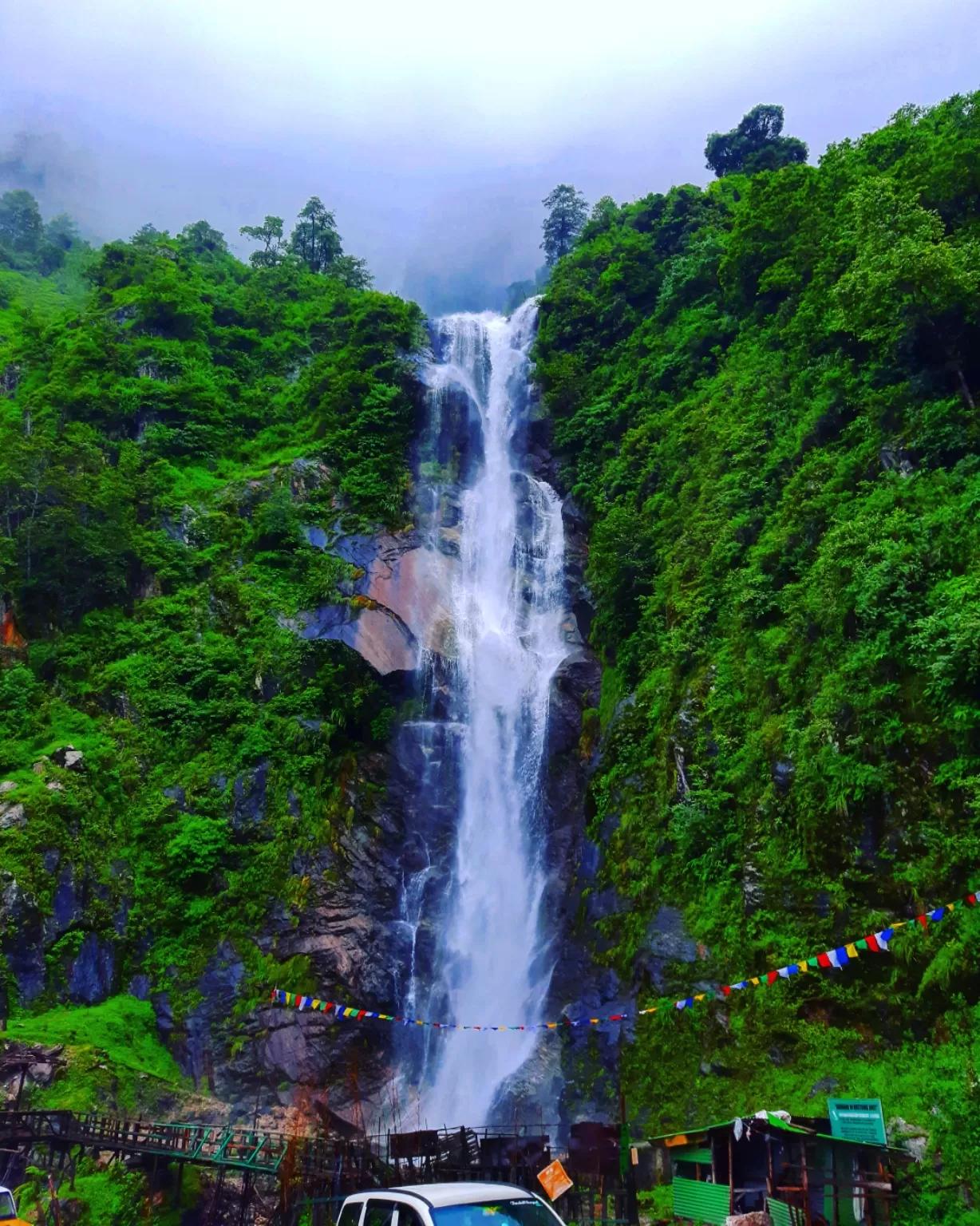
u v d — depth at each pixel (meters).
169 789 33.19
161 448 44.56
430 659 38.66
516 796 35.56
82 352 47.97
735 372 37.91
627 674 33.81
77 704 34.69
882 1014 19.72
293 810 33.25
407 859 34.56
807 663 24.98
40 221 87.44
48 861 29.30
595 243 57.84
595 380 48.31
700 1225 16.28
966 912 18.73
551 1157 19.30
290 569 40.09
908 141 34.25
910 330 27.56
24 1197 20.83
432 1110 29.58
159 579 38.97
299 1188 20.11
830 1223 15.02
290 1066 28.72
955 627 20.50
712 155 66.31
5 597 36.59
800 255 36.34
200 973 29.95
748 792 25.06
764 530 30.30
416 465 46.56
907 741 21.17
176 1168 22.50
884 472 26.30
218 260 70.19
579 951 29.16
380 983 31.52
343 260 72.12
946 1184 15.41
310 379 51.19
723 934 23.81
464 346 54.69
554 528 43.84
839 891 21.38
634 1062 24.58
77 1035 26.48
